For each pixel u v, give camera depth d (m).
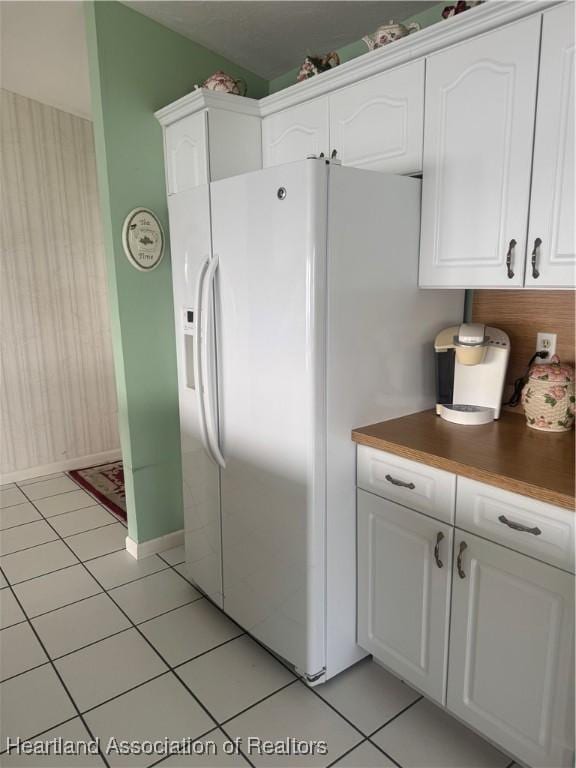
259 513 1.87
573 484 1.29
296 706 1.77
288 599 1.81
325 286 1.57
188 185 2.32
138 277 2.47
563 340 1.82
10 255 3.46
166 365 2.63
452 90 1.60
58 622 2.20
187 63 2.48
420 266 1.81
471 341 1.81
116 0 2.22
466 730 1.67
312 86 2.00
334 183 1.54
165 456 2.71
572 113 1.36
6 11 2.29
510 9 1.42
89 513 3.22
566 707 1.31
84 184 3.70
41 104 3.44
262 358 1.73
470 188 1.61
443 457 1.49
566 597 1.27
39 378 3.71
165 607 2.30
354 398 1.73
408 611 1.68
